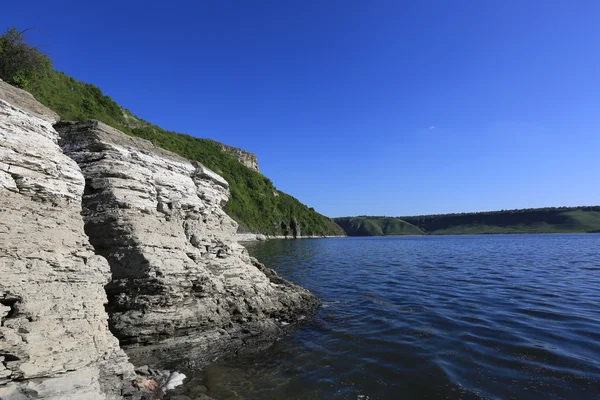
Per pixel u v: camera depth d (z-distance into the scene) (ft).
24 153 27.02
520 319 48.19
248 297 51.93
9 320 22.08
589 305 55.67
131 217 38.27
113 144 39.81
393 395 29.14
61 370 22.97
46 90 125.80
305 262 141.59
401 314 54.90
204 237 48.42
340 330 48.37
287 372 34.37
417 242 380.58
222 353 39.27
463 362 34.68
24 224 25.49
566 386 29.30
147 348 35.88
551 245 257.55
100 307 28.40
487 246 263.90
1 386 20.52
